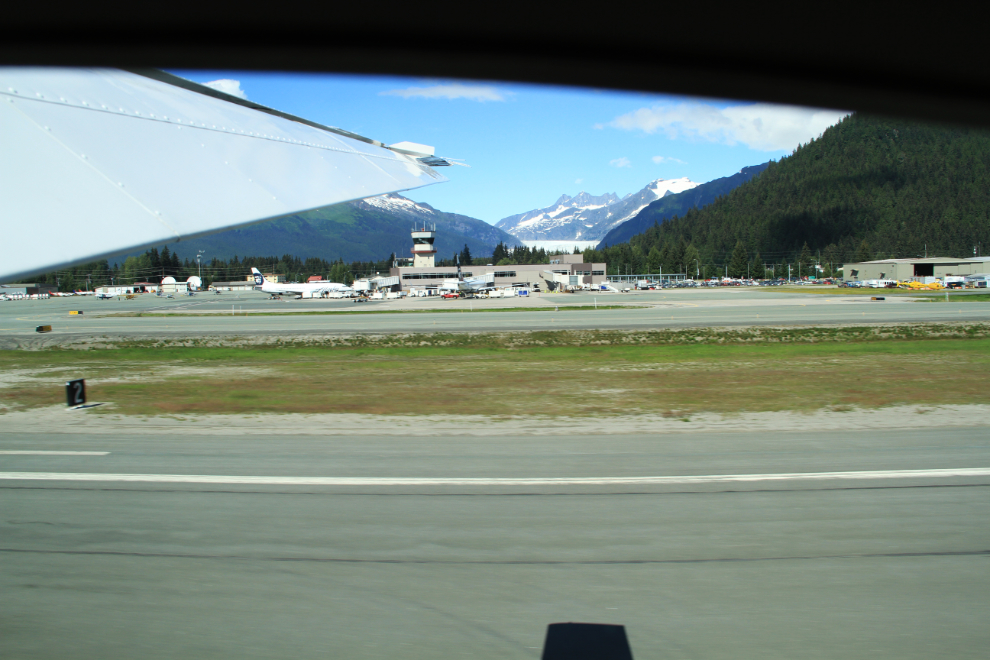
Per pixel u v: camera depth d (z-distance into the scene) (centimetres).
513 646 341
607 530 493
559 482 616
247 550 459
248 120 346
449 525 506
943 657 325
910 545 458
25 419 1016
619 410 1080
